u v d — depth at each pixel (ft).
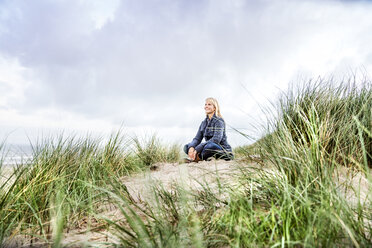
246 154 9.30
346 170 6.72
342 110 9.14
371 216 4.47
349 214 4.27
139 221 4.32
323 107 9.60
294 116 9.71
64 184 7.15
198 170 10.30
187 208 5.67
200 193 6.82
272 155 7.36
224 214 4.90
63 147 9.86
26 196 6.24
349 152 7.36
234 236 4.17
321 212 4.09
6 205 5.76
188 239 4.30
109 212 6.48
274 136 8.20
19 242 4.84
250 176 6.54
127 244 4.19
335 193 4.79
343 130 7.82
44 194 6.32
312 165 5.98
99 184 8.63
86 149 11.21
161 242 4.05
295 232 3.99
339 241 3.85
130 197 7.23
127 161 13.29
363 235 3.90
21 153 7.75
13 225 5.53
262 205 5.47
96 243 4.32
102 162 11.40
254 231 4.20
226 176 8.45
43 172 7.44
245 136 8.57
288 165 6.25
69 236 5.11
